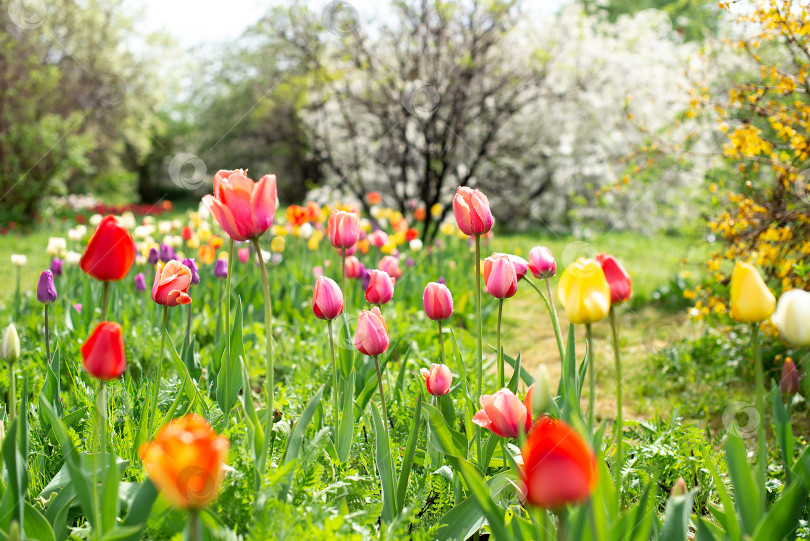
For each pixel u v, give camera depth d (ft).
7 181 46.24
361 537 4.92
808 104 13.61
